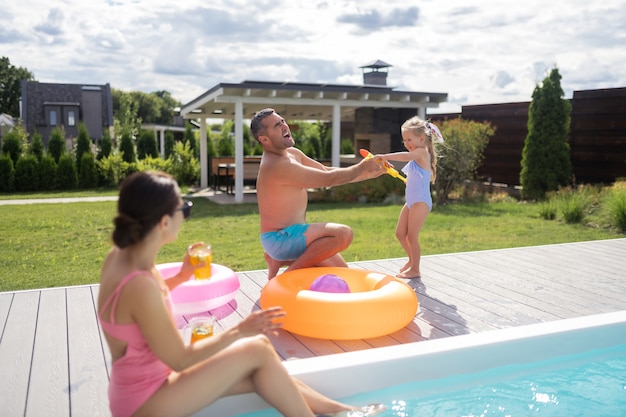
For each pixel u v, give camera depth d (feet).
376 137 42.09
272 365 6.42
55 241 23.38
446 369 8.54
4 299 12.21
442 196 36.81
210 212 31.89
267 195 11.87
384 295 9.90
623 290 13.23
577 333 9.45
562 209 28.40
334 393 7.89
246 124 71.56
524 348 9.07
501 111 40.70
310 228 11.62
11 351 9.27
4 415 7.10
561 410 7.91
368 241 22.99
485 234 24.53
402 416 7.67
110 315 5.46
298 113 47.06
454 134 35.78
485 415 7.75
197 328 7.20
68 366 8.68
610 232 24.89
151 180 5.54
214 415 6.97
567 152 35.70
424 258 16.90
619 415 7.79
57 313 11.25
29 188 48.44
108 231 25.75
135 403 5.71
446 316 11.23
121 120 88.43
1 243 22.90
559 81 35.19
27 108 89.61
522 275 14.73
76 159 52.60
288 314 9.86
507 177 40.73
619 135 33.50
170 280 6.97
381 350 8.46
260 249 21.39
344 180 11.50
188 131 64.34
